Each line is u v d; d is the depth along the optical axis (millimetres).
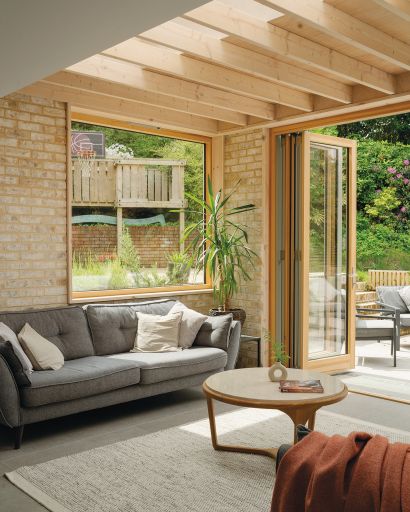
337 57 4344
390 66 4699
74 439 4055
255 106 5719
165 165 6453
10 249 4926
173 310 5586
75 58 3191
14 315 4625
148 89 4824
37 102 5074
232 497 3061
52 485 3213
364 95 5168
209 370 5133
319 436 1646
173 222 6531
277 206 6312
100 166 5918
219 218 6258
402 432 4199
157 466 3498
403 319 7848
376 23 3805
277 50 3896
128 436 4117
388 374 6363
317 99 5535
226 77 4809
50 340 4691
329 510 1425
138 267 6230
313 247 6324
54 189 5199
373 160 11664
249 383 3693
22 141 4984
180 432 4172
